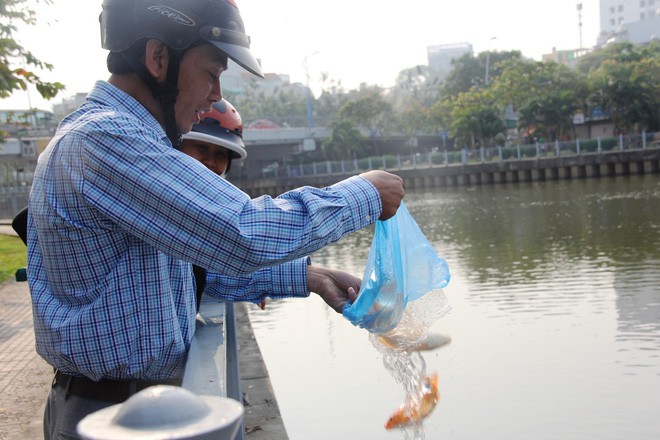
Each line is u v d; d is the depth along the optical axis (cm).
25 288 934
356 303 189
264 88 9206
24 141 2719
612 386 604
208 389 122
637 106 4081
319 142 5841
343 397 609
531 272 1192
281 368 710
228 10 165
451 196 3512
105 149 143
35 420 392
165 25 158
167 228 142
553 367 666
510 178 4181
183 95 167
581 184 3528
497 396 589
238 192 146
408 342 203
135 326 154
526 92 4616
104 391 161
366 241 1869
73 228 149
